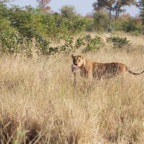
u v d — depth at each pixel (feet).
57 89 37.19
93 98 34.99
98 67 47.80
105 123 31.07
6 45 61.67
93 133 27.17
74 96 36.55
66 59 61.46
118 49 80.84
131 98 36.76
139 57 66.28
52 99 33.22
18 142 23.27
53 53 65.41
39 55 63.77
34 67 48.11
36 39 69.87
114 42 88.58
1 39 62.80
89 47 72.23
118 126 30.30
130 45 89.86
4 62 49.67
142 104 35.40
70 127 26.96
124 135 28.50
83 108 31.68
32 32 75.25
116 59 61.31
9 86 39.81
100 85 40.42
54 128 27.14
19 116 27.73
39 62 54.60
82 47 79.41
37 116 28.73
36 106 30.91
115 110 33.42
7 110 28.55
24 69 45.47
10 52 61.46
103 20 220.84
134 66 54.70
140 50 82.74
